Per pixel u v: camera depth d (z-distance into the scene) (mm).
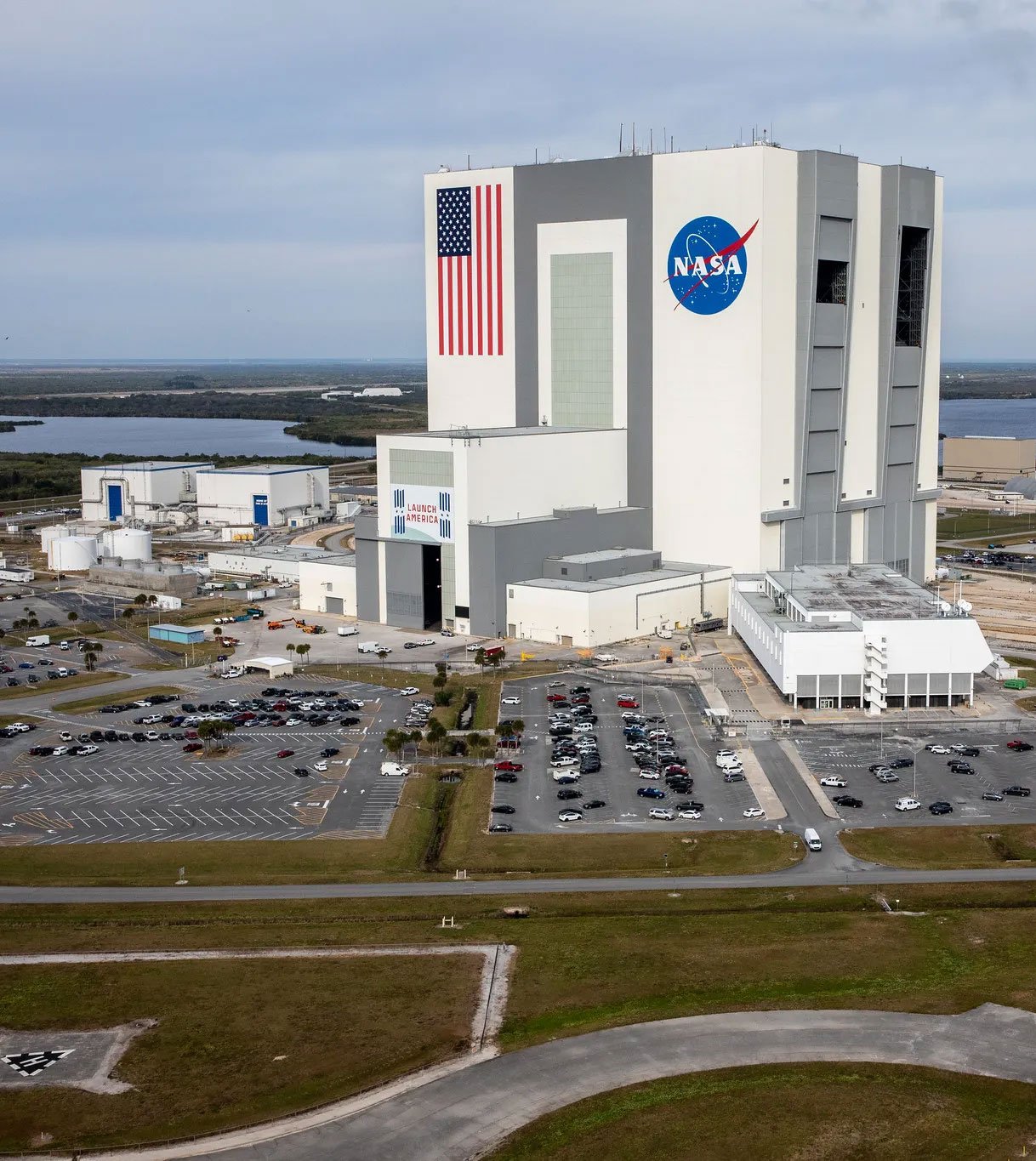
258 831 130875
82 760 154500
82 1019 94250
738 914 110188
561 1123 80188
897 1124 79562
